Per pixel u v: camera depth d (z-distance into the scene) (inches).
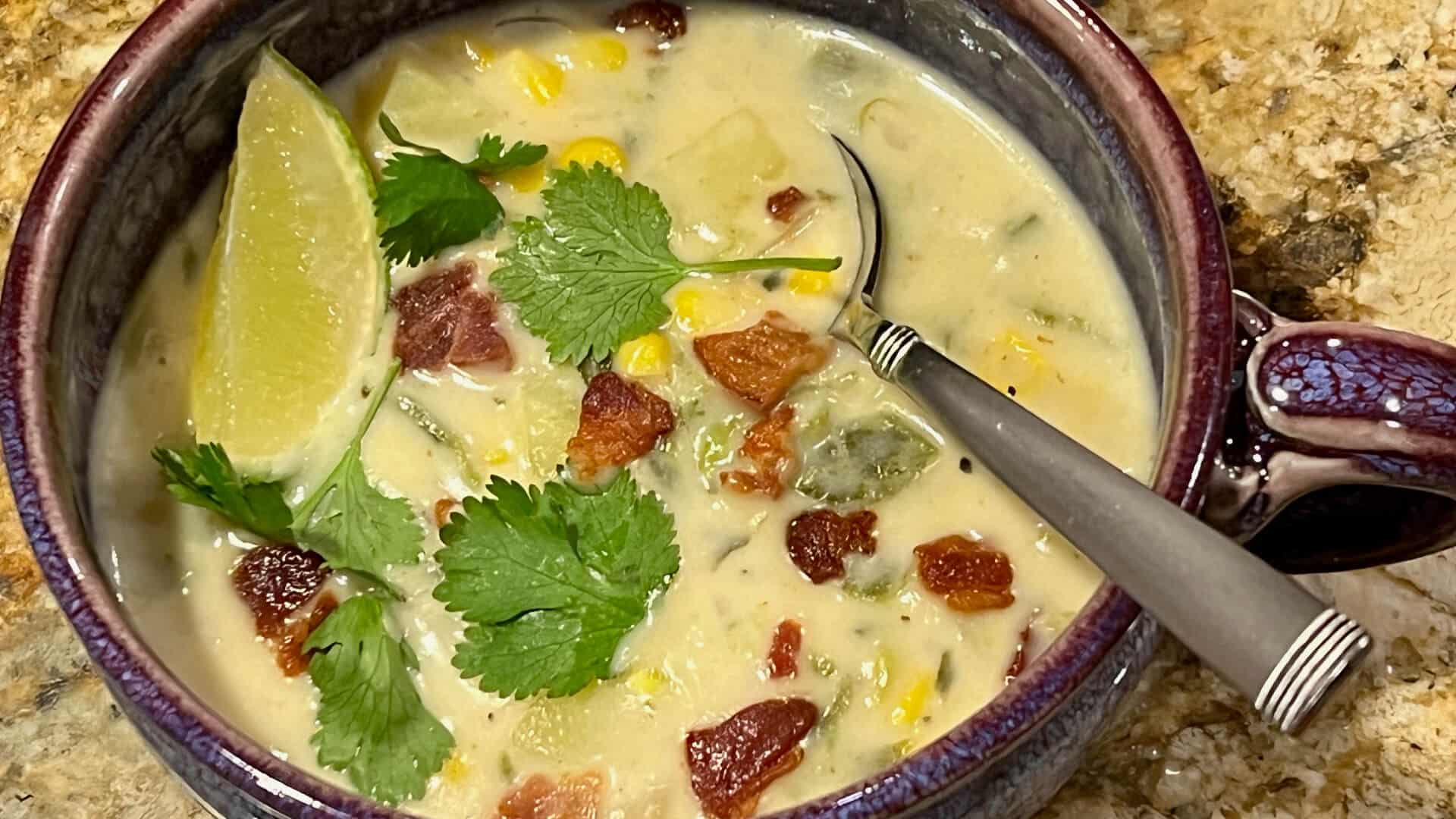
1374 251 9.2
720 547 8.1
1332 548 7.5
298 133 8.6
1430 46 9.5
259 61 8.6
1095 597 6.6
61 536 6.8
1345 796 8.1
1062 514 6.9
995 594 7.9
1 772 8.4
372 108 9.3
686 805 7.6
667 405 8.4
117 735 8.5
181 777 6.9
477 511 7.7
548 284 8.5
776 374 8.4
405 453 8.4
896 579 8.0
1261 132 9.4
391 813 6.2
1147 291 8.0
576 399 8.5
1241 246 9.3
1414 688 8.3
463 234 8.8
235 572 8.2
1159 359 7.9
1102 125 7.8
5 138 10.1
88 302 7.9
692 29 9.6
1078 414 8.4
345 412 8.4
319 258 8.5
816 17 9.4
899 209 9.0
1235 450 6.8
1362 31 9.6
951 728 7.0
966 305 8.7
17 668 8.7
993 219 8.9
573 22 9.6
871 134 9.2
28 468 7.0
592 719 7.7
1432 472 6.5
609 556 7.8
